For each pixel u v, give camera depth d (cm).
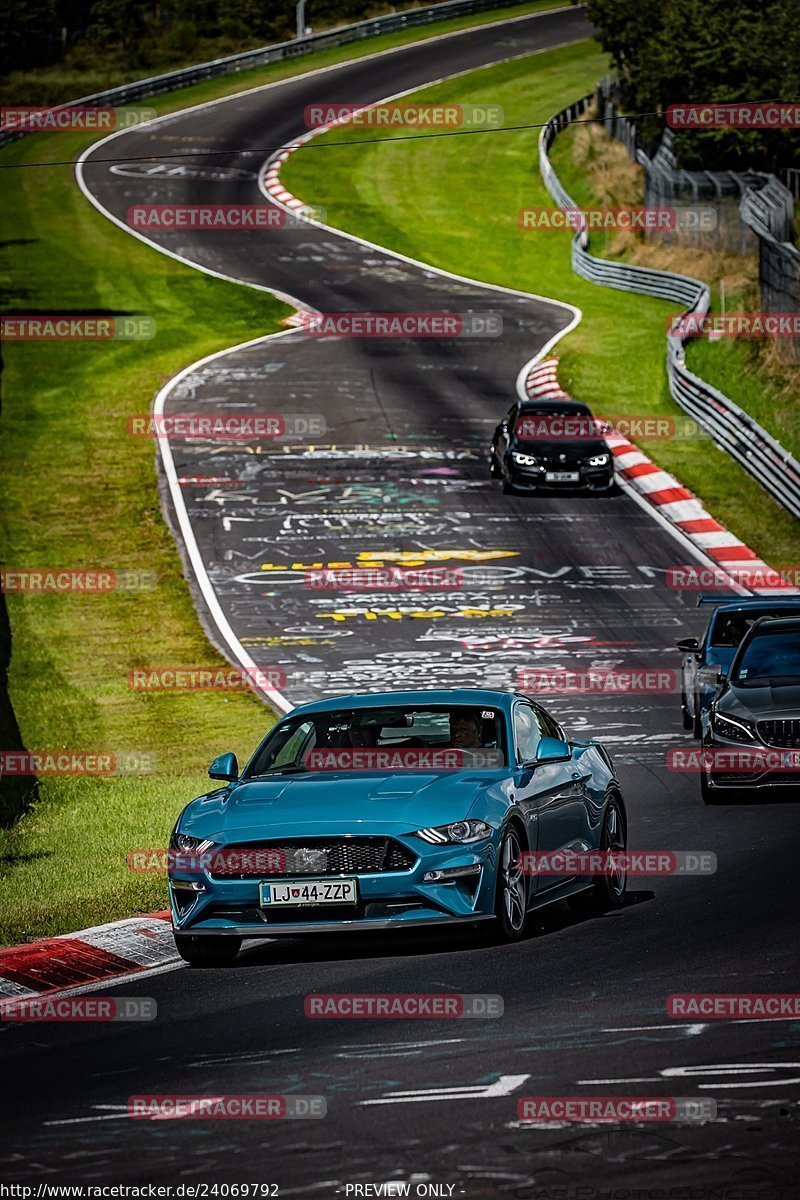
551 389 16350
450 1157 2189
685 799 5662
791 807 5400
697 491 12850
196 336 18950
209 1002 3238
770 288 15688
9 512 12638
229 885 3522
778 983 3106
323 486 13250
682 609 9969
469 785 3675
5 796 6084
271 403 16038
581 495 12962
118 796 6047
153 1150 2280
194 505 12775
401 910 3497
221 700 8256
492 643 9238
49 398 16212
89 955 3725
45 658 9250
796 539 11525
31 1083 2698
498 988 3178
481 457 14175
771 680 5750
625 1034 2777
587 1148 2202
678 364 15275
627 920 3850
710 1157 2148
